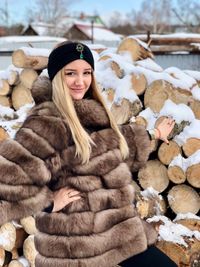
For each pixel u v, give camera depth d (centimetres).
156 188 357
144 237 214
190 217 332
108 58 426
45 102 211
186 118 354
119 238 207
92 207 204
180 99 370
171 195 347
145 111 376
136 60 463
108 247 204
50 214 206
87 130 212
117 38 2009
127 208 212
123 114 376
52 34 3366
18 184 195
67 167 203
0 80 507
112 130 217
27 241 334
